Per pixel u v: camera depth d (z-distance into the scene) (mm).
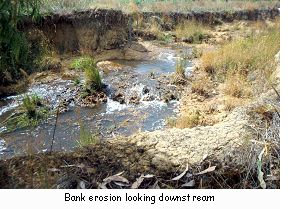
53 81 7109
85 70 6977
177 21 11688
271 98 4805
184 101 6395
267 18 13750
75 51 8953
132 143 3893
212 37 11094
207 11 12422
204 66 7773
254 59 7406
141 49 9602
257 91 6086
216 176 3354
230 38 10812
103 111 5992
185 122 5379
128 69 8133
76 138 5043
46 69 7625
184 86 7012
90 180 3264
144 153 3676
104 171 3389
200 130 4141
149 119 5719
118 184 3193
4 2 4984
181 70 7504
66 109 5965
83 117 5730
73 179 3248
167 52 9586
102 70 7926
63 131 5246
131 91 6699
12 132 5219
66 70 7723
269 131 3859
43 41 8188
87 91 6555
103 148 3793
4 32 5262
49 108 5945
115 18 9656
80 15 9180
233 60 7559
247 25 12594
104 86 6820
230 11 13055
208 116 5645
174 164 3486
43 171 3369
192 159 3551
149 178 3283
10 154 4637
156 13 11547
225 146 3711
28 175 3326
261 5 14438
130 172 3379
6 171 3389
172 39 10688
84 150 3771
